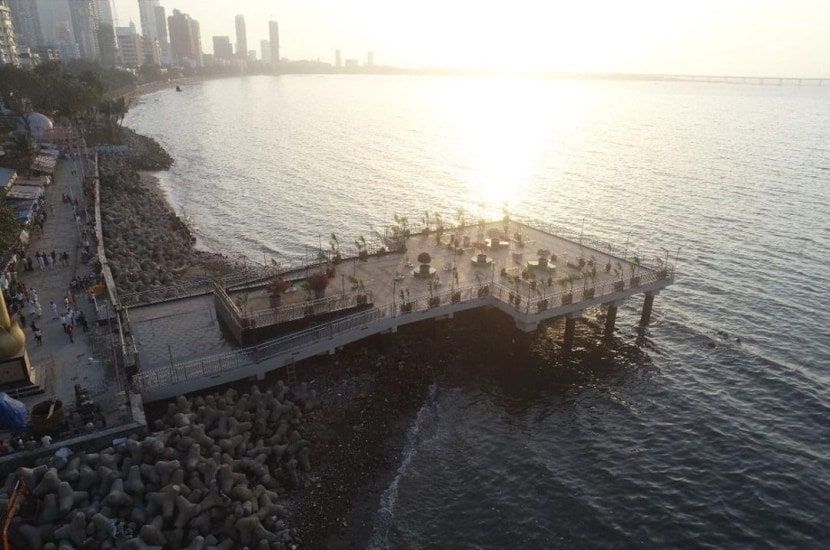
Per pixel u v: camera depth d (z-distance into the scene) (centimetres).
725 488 3909
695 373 5259
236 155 16188
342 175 13612
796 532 3550
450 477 3966
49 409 3412
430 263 6150
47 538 2822
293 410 4103
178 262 7419
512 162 15350
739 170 13625
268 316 4606
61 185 10131
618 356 5556
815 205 10319
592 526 3612
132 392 3756
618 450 4291
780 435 4419
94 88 16400
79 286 5512
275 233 9494
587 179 12988
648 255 7900
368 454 4050
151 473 3136
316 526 3419
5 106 16425
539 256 6259
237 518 3145
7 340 3700
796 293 6744
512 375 5141
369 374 4769
